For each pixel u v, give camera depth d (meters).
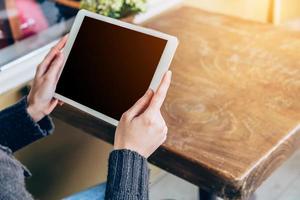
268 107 1.18
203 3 2.10
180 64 1.39
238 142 1.06
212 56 1.43
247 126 1.11
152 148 0.84
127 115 0.83
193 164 1.01
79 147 1.75
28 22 1.54
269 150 1.03
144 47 0.93
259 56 1.42
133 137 0.81
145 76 0.91
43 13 1.58
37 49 1.51
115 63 0.96
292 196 1.94
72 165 1.75
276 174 2.06
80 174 1.81
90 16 1.02
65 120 1.27
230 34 1.57
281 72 1.33
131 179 0.79
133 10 1.59
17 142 0.99
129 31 0.96
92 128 1.21
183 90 1.26
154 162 1.10
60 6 1.61
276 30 1.59
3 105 1.41
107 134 1.18
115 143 0.83
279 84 1.28
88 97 0.97
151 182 2.09
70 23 1.60
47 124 1.02
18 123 0.97
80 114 1.21
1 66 1.42
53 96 1.00
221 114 1.16
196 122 1.13
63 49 1.03
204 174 1.00
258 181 1.01
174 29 1.62
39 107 0.98
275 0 2.13
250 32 1.58
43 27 1.58
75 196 1.21
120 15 1.58
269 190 1.98
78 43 1.02
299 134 1.12
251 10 2.25
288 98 1.22
